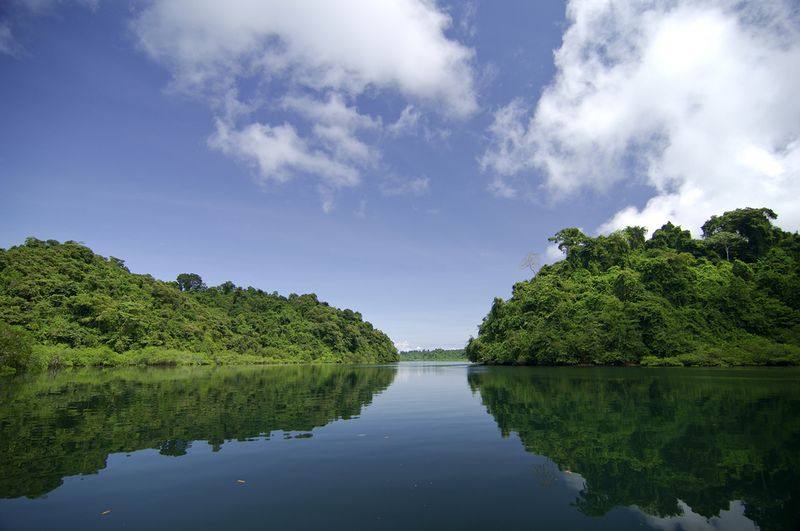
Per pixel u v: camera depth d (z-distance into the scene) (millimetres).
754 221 88812
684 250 91500
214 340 102812
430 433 15133
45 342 62750
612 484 9672
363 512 8133
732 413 18266
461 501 8688
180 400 24578
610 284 76875
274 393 29406
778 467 10750
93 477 10281
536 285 83750
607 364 64000
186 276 142125
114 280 88750
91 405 22219
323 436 14750
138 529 7473
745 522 7680
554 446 13055
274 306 145625
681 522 7676
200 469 10891
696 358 57281
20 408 21062
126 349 74438
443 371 65188
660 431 14922
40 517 8008
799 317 61219
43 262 76688
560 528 7410
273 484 9750
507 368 65250
